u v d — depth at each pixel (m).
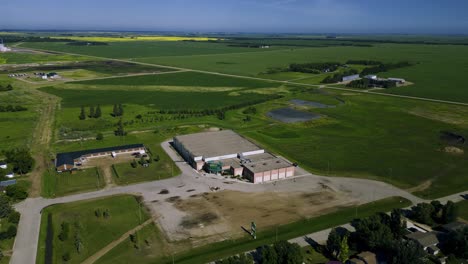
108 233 61.09
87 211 68.12
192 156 89.31
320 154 98.38
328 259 53.81
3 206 64.38
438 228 61.50
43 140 109.50
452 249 54.00
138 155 97.12
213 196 74.00
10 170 86.06
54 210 68.62
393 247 50.94
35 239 59.38
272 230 61.53
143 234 60.62
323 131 119.56
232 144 97.81
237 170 84.00
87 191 76.56
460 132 117.12
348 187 78.06
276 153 99.44
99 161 93.31
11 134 114.38
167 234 60.56
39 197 73.94
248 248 56.56
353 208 68.88
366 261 50.97
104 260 54.16
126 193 75.50
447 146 103.31
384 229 54.81
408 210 68.06
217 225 63.16
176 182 80.81
